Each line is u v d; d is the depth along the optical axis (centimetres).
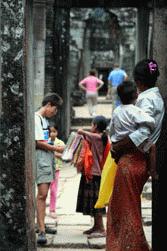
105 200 1009
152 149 890
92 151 1190
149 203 1434
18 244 919
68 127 2333
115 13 3838
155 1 941
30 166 962
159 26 942
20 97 910
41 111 1170
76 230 1234
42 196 1134
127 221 869
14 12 905
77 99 3519
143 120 865
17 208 917
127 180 874
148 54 2214
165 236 938
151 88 900
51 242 1135
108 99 3838
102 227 1186
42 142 1132
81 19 3728
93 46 4500
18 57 907
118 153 897
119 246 868
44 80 2164
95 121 1196
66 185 1708
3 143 915
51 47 2233
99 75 4534
